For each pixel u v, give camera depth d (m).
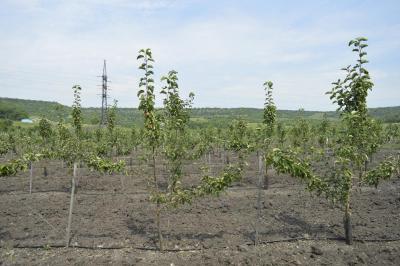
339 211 10.63
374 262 7.14
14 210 10.81
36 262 7.16
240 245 7.91
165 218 9.97
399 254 7.46
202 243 8.09
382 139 20.20
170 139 8.94
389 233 8.70
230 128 24.06
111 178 16.81
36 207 11.16
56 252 7.68
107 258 7.32
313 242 8.23
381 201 11.73
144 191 13.89
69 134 16.72
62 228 9.13
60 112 17.28
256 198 12.31
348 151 7.48
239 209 10.91
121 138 24.05
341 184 7.75
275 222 9.62
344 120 7.52
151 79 7.04
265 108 14.60
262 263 7.09
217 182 7.84
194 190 8.01
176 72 8.23
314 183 7.80
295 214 10.36
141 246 7.96
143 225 9.37
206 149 18.84
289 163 7.40
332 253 7.57
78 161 11.54
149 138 7.50
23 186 15.20
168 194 7.86
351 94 7.45
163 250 7.71
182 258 7.34
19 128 36.50
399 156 8.41
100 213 10.51
